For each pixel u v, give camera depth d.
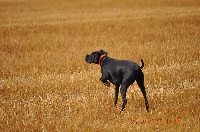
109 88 12.02
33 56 17.31
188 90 11.24
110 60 9.45
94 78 12.97
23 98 11.48
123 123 8.58
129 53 17.03
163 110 9.45
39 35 24.17
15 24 30.36
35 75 14.20
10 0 65.75
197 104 9.67
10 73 14.21
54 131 8.36
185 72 13.55
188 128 7.89
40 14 40.69
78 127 8.47
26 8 49.84
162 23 28.06
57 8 48.78
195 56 16.30
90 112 9.37
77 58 16.33
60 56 17.08
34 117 9.30
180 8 42.19
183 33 23.23
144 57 16.25
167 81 12.70
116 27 26.59
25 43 20.97
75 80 12.81
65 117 9.25
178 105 9.82
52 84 12.36
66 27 27.30
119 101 10.57
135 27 26.38
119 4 51.12
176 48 18.11
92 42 20.69
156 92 11.15
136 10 41.97
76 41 21.23
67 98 11.13
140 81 9.34
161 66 15.09
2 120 9.09
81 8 47.94
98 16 35.38
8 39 22.58
